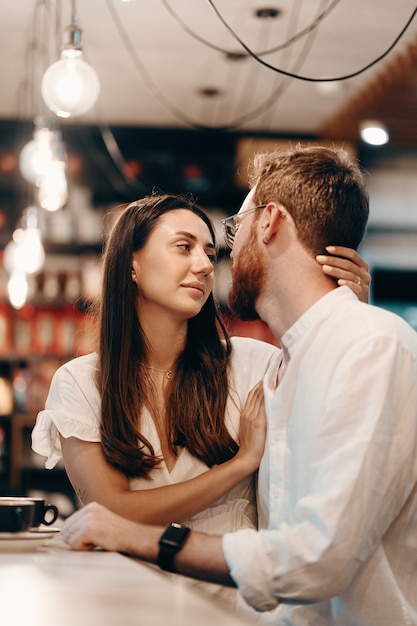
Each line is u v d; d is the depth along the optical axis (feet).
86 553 5.35
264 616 5.98
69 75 10.50
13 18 17.67
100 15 17.51
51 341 24.56
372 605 5.34
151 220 6.95
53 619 3.16
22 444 24.48
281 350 6.96
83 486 6.78
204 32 18.34
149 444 6.72
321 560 4.91
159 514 6.33
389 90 19.19
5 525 5.57
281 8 17.02
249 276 6.06
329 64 19.81
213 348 7.14
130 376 6.86
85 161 25.23
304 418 5.63
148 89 21.85
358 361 5.27
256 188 6.10
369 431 5.07
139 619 3.18
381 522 5.11
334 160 6.02
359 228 6.04
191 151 25.67
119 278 6.99
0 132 24.58
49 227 24.47
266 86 21.58
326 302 5.76
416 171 25.02
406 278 28.22
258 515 6.54
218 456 6.79
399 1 16.47
